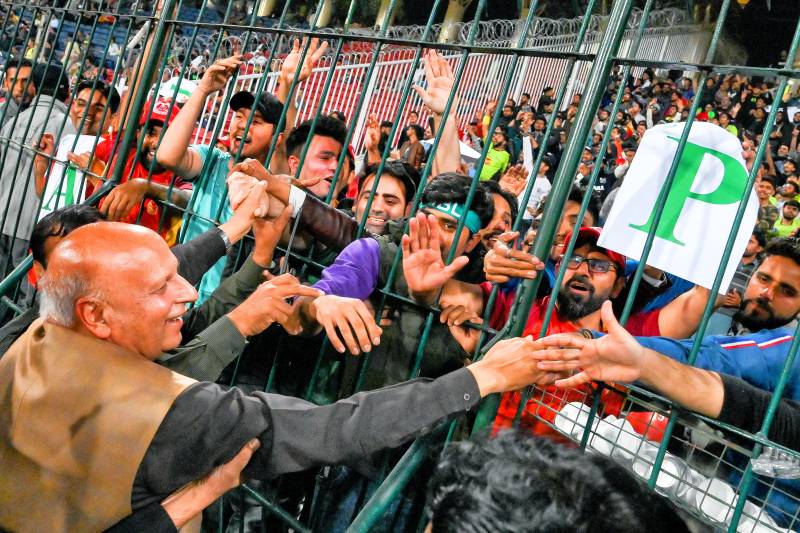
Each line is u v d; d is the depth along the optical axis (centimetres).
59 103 480
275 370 237
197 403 158
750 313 269
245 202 229
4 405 166
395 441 162
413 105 965
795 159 851
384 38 224
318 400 241
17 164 370
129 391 158
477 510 81
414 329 225
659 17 1002
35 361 165
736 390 158
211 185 320
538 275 182
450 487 85
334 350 238
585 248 262
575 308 261
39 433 160
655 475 158
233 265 288
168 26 313
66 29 1114
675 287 284
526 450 87
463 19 1200
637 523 79
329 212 238
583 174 820
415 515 210
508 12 1134
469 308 226
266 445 164
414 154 536
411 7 1238
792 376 212
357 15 1280
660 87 966
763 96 925
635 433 171
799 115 881
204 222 312
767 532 167
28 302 325
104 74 980
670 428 158
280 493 243
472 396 164
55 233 239
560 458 85
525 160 849
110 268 164
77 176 398
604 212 349
